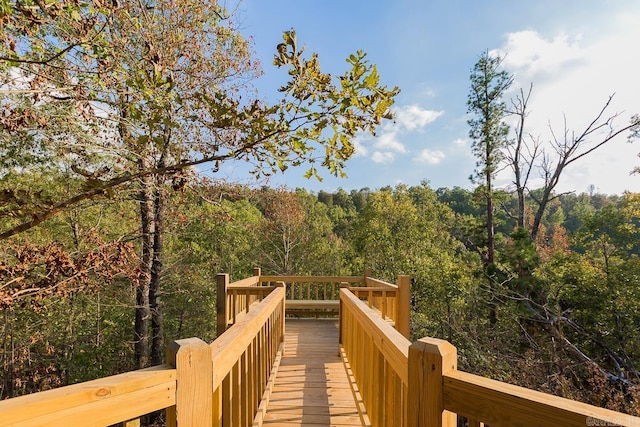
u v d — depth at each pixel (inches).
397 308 202.5
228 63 267.0
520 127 596.7
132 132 180.5
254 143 94.1
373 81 84.7
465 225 682.2
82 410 34.3
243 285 242.1
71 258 212.7
